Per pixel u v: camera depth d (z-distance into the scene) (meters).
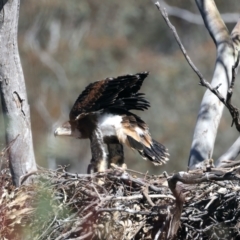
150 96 30.52
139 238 9.15
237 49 12.22
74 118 10.58
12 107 10.31
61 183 9.53
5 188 9.82
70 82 32.47
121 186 9.52
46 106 31.05
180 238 9.11
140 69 32.47
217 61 12.12
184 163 28.27
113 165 10.16
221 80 11.91
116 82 10.13
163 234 8.93
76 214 9.01
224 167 9.43
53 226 9.04
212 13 12.58
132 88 10.46
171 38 34.56
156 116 29.97
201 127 11.64
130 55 33.62
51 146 19.75
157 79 30.94
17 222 9.18
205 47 32.88
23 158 10.33
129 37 34.47
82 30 34.25
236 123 8.71
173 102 30.50
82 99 10.52
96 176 9.65
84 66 33.03
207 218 9.02
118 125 10.55
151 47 34.53
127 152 26.55
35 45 33.06
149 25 34.75
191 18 32.12
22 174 10.31
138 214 9.02
